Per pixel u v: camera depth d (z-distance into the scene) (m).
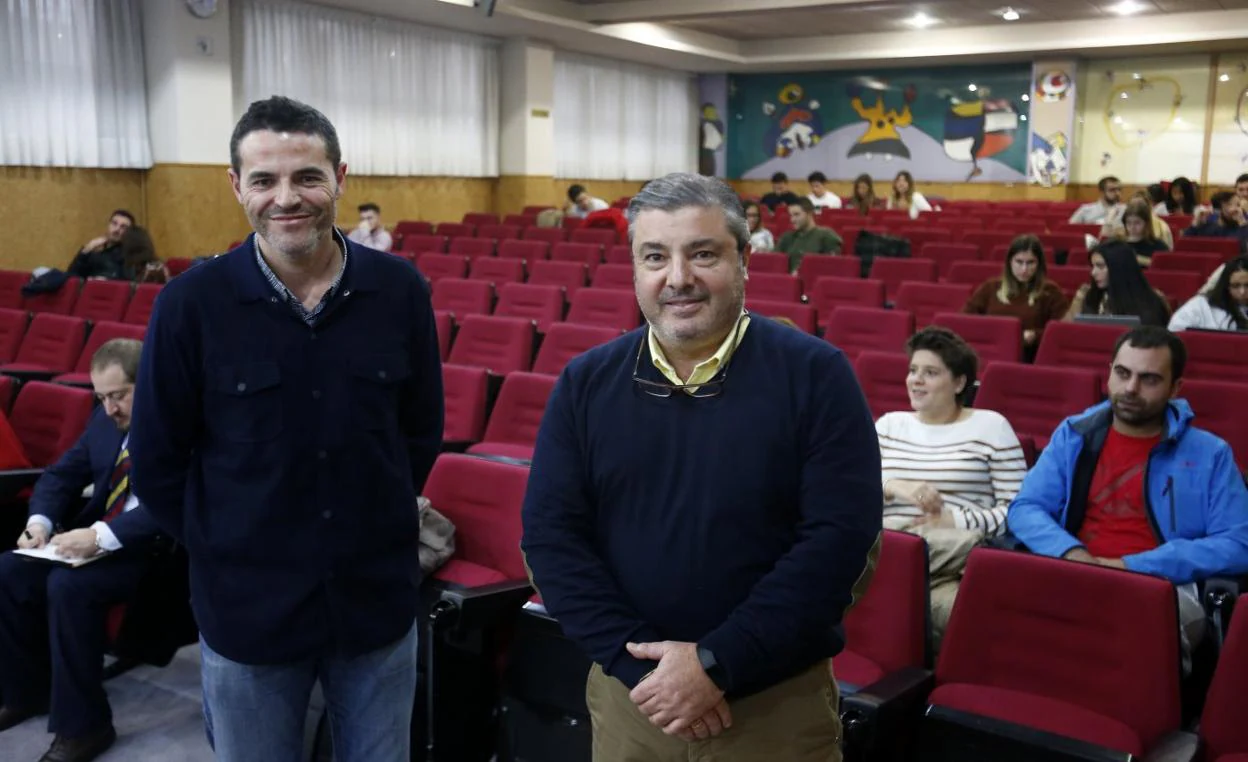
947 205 15.27
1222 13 14.23
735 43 17.34
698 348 1.47
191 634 2.93
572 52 16.30
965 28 15.92
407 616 1.76
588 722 2.23
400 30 13.41
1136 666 1.98
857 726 1.88
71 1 10.02
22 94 9.75
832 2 12.27
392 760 1.78
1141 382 2.59
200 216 10.87
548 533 1.50
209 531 1.65
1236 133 16.47
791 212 9.03
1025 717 1.96
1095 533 2.69
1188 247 8.58
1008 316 5.60
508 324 5.23
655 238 1.41
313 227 1.59
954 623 2.16
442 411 1.85
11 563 2.80
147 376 1.61
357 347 1.68
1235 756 1.82
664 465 1.46
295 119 1.58
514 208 15.15
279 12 11.87
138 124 10.65
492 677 2.51
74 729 2.63
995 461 2.92
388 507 1.72
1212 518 2.58
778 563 1.40
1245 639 1.87
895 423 3.04
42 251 10.11
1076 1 13.64
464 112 14.51
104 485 2.96
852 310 5.35
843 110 19.00
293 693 1.71
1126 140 17.27
